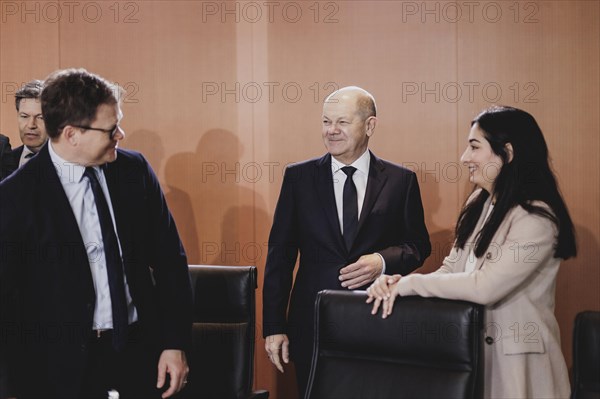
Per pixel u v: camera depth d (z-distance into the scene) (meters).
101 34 3.73
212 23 3.67
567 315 3.32
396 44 3.48
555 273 2.11
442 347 1.85
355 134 2.72
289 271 2.83
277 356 2.75
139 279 2.15
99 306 2.06
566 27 3.27
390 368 1.92
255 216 3.68
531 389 2.02
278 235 2.83
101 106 1.99
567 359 3.32
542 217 2.04
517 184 2.11
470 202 2.34
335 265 2.71
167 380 2.27
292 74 3.61
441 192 3.45
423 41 3.45
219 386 2.68
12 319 2.03
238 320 2.72
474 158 2.21
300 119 3.61
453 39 3.41
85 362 2.00
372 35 3.51
